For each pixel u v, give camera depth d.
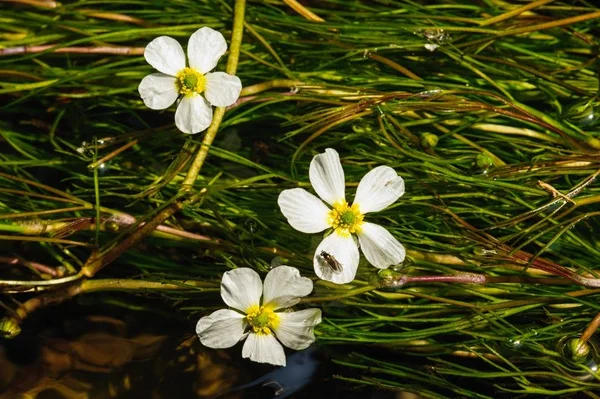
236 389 0.50
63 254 0.51
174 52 0.49
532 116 0.51
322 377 0.50
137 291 0.51
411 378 0.50
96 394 0.49
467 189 0.51
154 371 0.50
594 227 0.51
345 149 0.52
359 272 0.50
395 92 0.51
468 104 0.51
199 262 0.51
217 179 0.52
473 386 0.50
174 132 0.52
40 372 0.50
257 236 0.50
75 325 0.51
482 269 0.50
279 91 0.52
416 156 0.50
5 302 0.50
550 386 0.50
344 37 0.52
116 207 0.52
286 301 0.48
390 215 0.50
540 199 0.51
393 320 0.49
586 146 0.51
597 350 0.49
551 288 0.50
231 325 0.48
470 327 0.49
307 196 0.48
